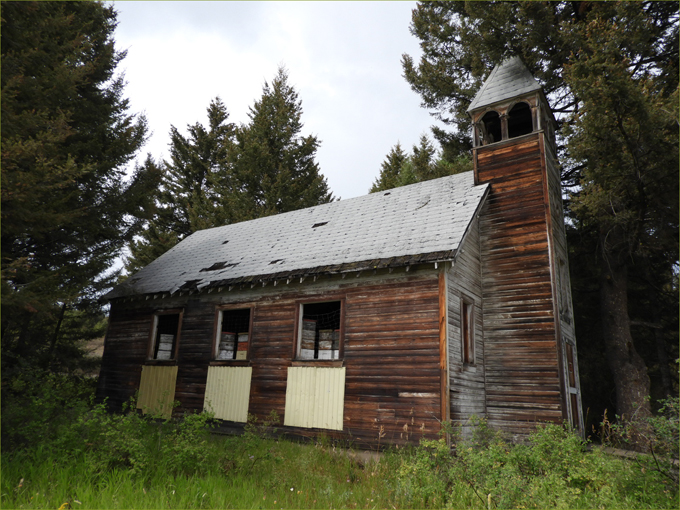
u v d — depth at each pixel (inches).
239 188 1290.6
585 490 266.4
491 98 595.8
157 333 636.1
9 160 318.7
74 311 852.6
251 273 549.6
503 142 562.6
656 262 742.5
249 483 285.1
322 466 347.6
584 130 538.6
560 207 619.5
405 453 380.5
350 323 466.0
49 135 354.9
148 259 1310.3
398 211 571.2
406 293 443.8
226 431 505.7
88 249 563.2
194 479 275.0
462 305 474.9
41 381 404.5
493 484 263.4
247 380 512.4
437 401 400.5
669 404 271.1
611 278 678.5
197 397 546.3
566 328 532.1
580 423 532.1
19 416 317.4
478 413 463.5
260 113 1344.7
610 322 666.2
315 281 501.4
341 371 454.6
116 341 655.8
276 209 1243.8
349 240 535.8
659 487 258.7
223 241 725.9
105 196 542.3
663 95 599.8
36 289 374.6
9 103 343.0
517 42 670.5
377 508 256.1
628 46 557.6
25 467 270.2
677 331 760.3
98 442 300.0
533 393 468.8
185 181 1456.7
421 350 420.8
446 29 853.2
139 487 255.8
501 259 523.2
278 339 507.8
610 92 492.1
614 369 650.8
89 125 570.9
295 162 1348.4
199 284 577.3
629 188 566.6
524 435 461.1
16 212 341.7
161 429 368.5
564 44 626.5
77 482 250.1
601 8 610.2
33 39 393.7
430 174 1008.9
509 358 490.3
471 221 473.4
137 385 606.5
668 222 615.8
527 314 492.7
